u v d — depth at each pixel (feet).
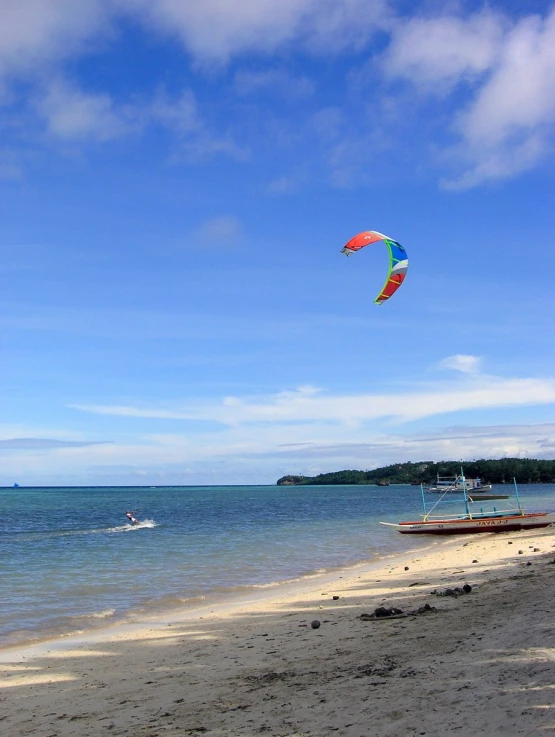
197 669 34.09
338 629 41.63
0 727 26.03
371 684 26.21
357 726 21.17
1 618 52.80
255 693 27.58
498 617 37.55
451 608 43.98
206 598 61.98
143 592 65.82
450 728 19.60
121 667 36.17
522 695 21.58
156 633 45.70
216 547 113.80
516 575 59.88
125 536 140.15
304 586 67.31
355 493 597.93
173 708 26.63
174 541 126.52
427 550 104.06
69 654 40.24
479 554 86.79
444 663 27.81
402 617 42.78
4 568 85.25
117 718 25.96
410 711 21.86
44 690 32.01
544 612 36.68
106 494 650.43
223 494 621.31
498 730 18.78
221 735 22.26
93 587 68.90
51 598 62.28
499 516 141.08
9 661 38.91
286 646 37.91
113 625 49.96
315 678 28.94
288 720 22.99
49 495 612.29
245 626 46.19
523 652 27.50
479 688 23.22
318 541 124.77
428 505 302.45
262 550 108.37
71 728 25.18
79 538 136.15
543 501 281.95
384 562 88.79
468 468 648.79
